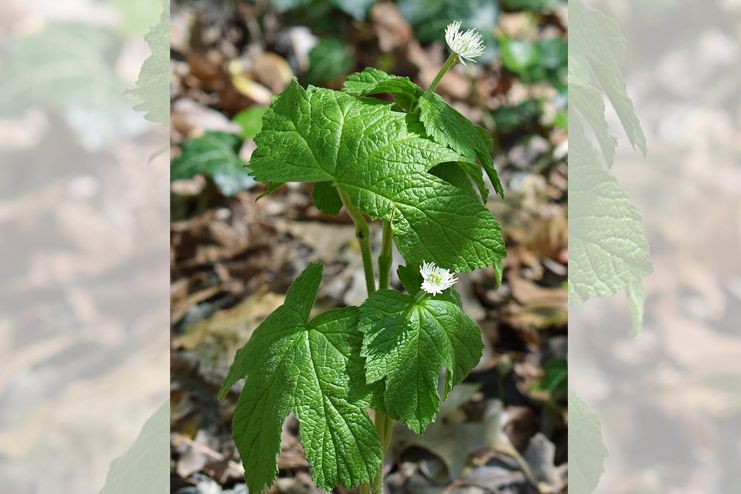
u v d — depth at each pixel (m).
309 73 1.27
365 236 0.62
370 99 0.61
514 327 0.96
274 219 1.09
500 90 1.30
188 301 0.99
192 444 0.83
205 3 1.29
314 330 0.60
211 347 0.90
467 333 0.60
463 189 0.62
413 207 0.58
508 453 0.83
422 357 0.59
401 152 0.59
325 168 0.59
